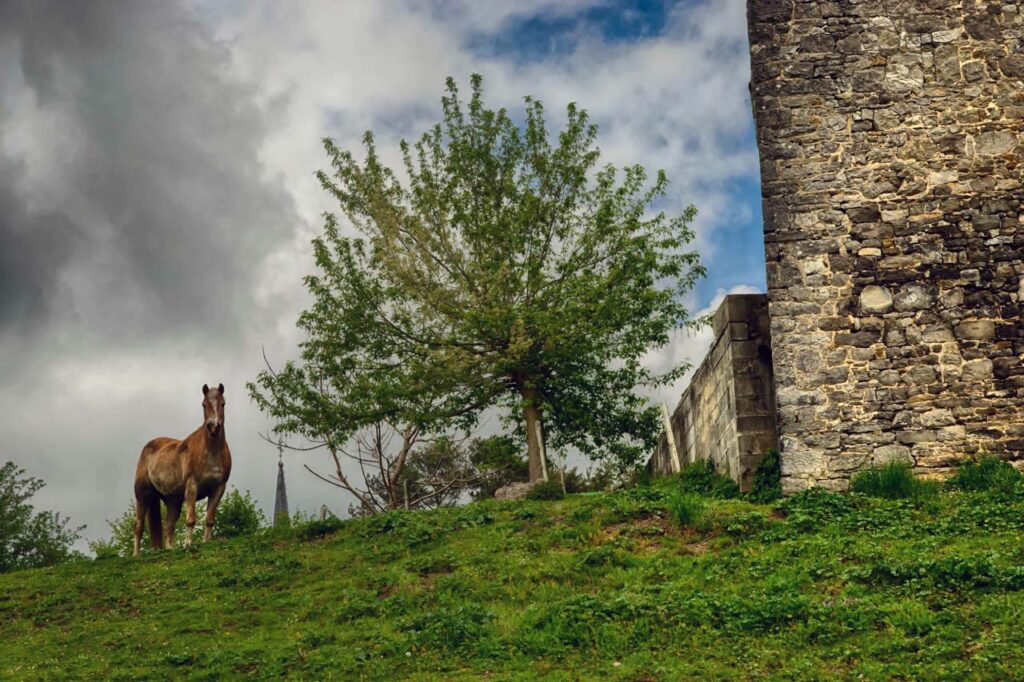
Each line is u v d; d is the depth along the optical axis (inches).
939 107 680.4
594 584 526.9
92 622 568.4
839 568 494.3
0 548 1290.6
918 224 666.2
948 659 393.4
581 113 964.0
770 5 699.4
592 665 430.0
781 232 672.4
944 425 637.9
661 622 459.5
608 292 896.3
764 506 609.3
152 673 474.9
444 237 928.3
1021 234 660.1
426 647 466.9
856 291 661.3
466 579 547.5
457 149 949.2
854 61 689.0
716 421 754.2
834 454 641.0
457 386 906.1
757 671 405.1
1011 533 518.6
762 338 707.4
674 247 916.6
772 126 685.9
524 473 1186.0
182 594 594.6
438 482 1128.2
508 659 446.0
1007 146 672.4
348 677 445.4
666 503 616.4
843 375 650.2
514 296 909.8
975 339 647.8
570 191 941.8
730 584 498.3
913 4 692.7
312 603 553.3
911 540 527.2
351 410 890.7
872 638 419.8
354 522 689.0
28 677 481.4
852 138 680.4
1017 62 682.2
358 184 941.8
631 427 924.0
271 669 461.7
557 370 905.5
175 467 773.3
